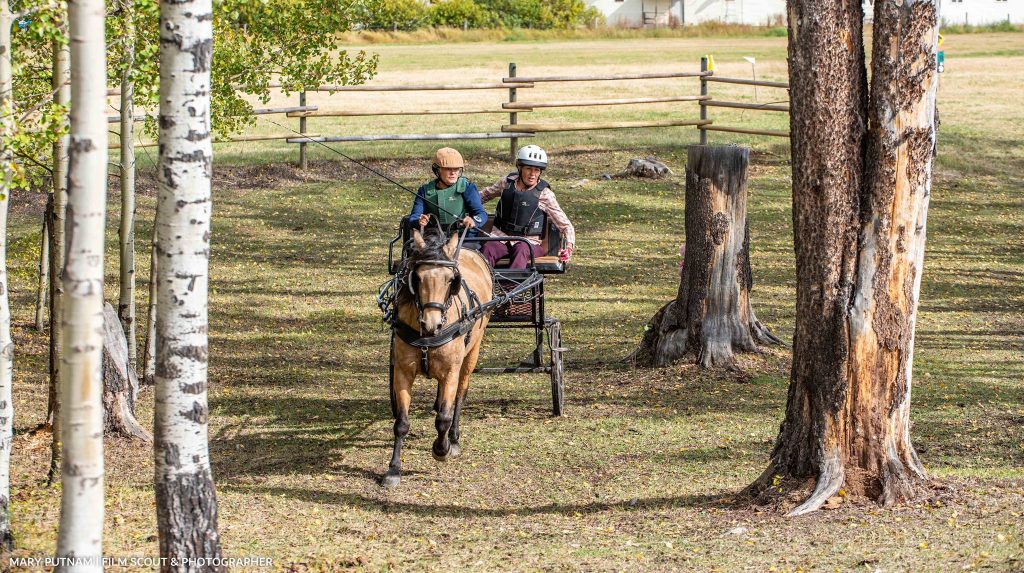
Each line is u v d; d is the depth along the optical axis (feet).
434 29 230.68
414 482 30.60
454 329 29.19
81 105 15.98
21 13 26.37
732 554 22.93
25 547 24.14
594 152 89.81
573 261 64.34
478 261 32.89
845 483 26.11
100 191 16.26
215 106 40.27
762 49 185.68
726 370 42.96
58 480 30.40
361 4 42.11
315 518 27.14
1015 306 55.57
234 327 50.44
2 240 24.25
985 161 89.71
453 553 24.07
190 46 17.63
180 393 18.30
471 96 120.47
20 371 43.19
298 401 39.75
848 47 24.73
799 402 26.58
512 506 28.50
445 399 30.22
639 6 269.03
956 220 74.90
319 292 57.06
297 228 69.56
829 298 25.63
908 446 26.68
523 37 228.02
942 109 112.57
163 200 17.94
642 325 51.75
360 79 43.57
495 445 34.47
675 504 28.04
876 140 24.80
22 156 31.81
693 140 93.76
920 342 48.32
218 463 32.32
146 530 25.41
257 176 79.97
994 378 42.29
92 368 16.43
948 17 254.47
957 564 21.24
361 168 83.25
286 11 40.09
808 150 25.22
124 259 40.27
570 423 37.01
